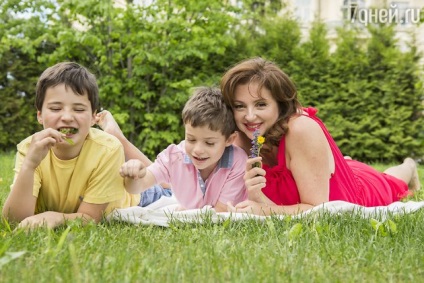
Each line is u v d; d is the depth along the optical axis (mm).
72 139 3154
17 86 12367
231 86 3396
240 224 3170
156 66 12484
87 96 3176
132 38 11836
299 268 2230
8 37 12016
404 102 12164
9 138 12492
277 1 14641
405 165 5289
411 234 2963
